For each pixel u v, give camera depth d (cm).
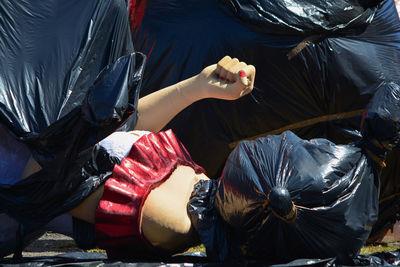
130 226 492
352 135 1030
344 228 469
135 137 552
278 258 480
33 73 534
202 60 1001
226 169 498
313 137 1041
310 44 1012
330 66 1021
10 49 537
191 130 1018
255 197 462
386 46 1080
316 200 457
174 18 1026
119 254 522
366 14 1066
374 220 496
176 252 543
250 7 1002
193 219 525
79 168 493
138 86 505
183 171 568
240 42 996
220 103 1004
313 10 1016
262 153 487
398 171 1086
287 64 1002
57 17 564
